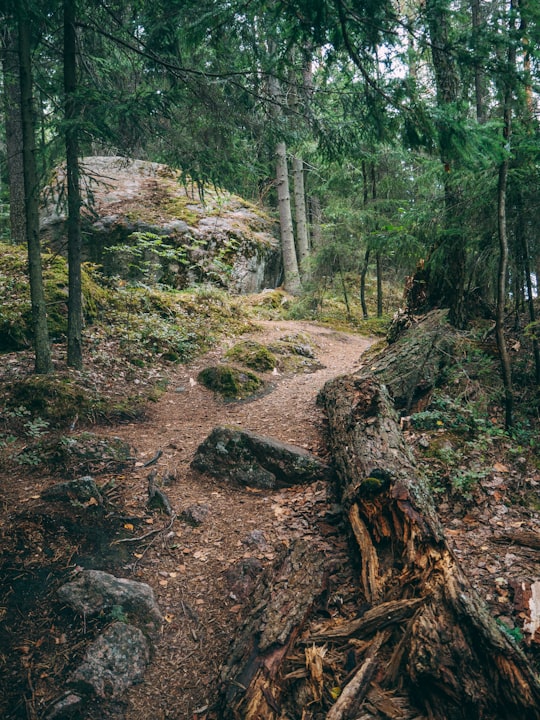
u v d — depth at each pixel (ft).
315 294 47.03
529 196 18.56
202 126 20.70
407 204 41.29
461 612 10.14
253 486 17.93
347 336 42.55
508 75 14.33
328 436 20.71
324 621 11.43
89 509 15.30
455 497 15.85
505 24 14.76
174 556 14.39
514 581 12.23
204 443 19.16
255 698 9.50
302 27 15.21
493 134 14.92
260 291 51.70
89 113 18.81
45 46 23.93
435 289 25.85
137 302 34.65
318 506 16.31
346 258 44.88
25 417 20.80
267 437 19.29
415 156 25.76
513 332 24.23
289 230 53.16
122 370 27.17
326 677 9.96
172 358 30.78
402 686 9.82
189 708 10.23
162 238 42.45
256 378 28.53
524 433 18.25
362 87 16.98
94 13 22.66
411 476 14.40
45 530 14.23
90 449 18.80
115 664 10.85
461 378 21.43
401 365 22.44
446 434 18.79
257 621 11.02
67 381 23.17
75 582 12.51
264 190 57.26
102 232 42.52
